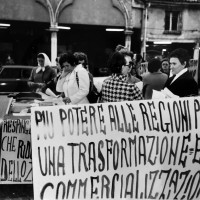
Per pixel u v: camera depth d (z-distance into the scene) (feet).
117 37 69.21
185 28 70.44
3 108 14.51
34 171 9.83
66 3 57.16
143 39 64.34
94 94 15.88
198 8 70.13
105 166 10.17
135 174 10.32
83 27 63.16
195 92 13.21
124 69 12.16
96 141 10.15
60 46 68.03
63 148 9.98
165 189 10.51
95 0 58.95
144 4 62.80
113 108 10.27
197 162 10.75
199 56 72.08
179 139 10.62
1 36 63.46
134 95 12.03
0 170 12.93
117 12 60.34
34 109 9.88
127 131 10.31
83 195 10.03
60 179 9.93
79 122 10.09
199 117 10.78
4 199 13.00
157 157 10.47
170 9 68.85
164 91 12.39
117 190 10.22
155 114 10.50
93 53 69.72
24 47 64.80
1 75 38.17
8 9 54.65
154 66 17.48
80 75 15.02
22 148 12.92
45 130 9.93
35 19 55.98
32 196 13.34
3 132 12.80
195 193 10.75
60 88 16.94
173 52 13.30
